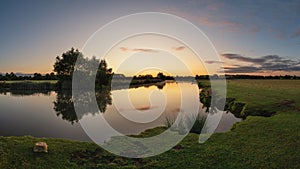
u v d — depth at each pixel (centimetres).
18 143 737
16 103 2242
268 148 734
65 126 1235
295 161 646
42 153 683
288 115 1150
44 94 3184
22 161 637
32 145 729
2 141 746
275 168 614
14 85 3944
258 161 651
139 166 642
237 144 774
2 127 1224
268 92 2023
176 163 652
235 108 1511
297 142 772
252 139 816
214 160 663
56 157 674
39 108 1911
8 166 611
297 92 2008
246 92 2058
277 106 1370
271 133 870
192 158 677
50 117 1507
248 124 1007
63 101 2361
